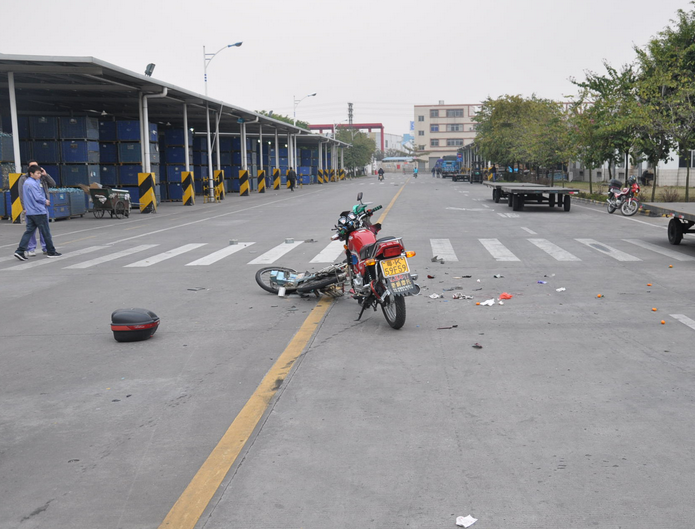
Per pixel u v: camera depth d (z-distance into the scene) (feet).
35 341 24.08
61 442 15.03
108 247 52.03
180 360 21.36
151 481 13.01
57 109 120.06
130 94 98.89
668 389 17.70
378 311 28.09
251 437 15.02
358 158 399.03
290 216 81.46
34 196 45.27
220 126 172.96
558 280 34.40
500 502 11.87
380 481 12.76
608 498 11.96
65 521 11.58
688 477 12.72
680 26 86.33
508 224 65.31
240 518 11.52
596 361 20.31
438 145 527.81
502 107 196.13
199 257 45.27
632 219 70.64
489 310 27.63
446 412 16.30
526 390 17.80
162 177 124.67
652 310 27.07
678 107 79.46
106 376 19.84
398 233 57.16
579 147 104.27
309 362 20.80
